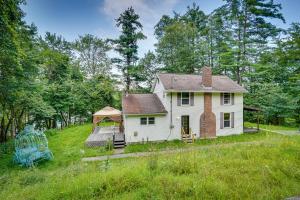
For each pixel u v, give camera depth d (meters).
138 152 16.06
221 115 21.14
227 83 22.61
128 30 32.88
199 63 33.22
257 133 21.28
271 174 5.80
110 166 8.17
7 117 23.39
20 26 14.60
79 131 25.62
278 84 28.67
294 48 23.06
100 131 23.11
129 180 5.45
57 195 5.18
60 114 33.41
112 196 4.95
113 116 22.27
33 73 17.86
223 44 29.52
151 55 34.91
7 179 9.23
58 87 30.72
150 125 19.39
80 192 5.16
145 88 35.09
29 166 13.40
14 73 16.12
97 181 5.53
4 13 11.21
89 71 40.28
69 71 34.34
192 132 20.27
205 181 5.30
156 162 6.80
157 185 5.18
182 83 20.77
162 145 17.84
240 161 6.93
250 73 27.31
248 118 29.75
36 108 22.44
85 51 40.41
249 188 5.06
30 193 5.99
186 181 5.31
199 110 20.47
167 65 33.06
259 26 27.55
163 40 31.84
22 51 14.12
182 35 30.97
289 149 8.13
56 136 23.44
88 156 15.29
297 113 25.11
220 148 10.11
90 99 35.16
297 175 5.82
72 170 8.63
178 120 19.94
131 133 19.02
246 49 27.75
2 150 17.16
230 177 5.66
